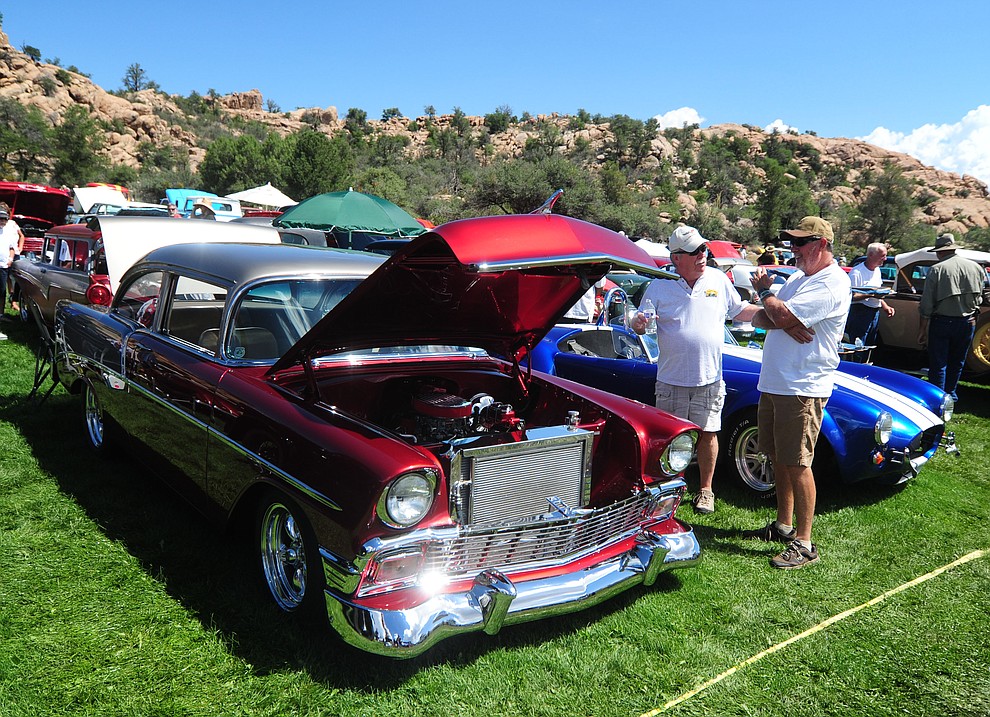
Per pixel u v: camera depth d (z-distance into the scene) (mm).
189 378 3416
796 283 3771
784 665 2877
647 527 3256
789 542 4008
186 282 3736
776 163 131750
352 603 2500
